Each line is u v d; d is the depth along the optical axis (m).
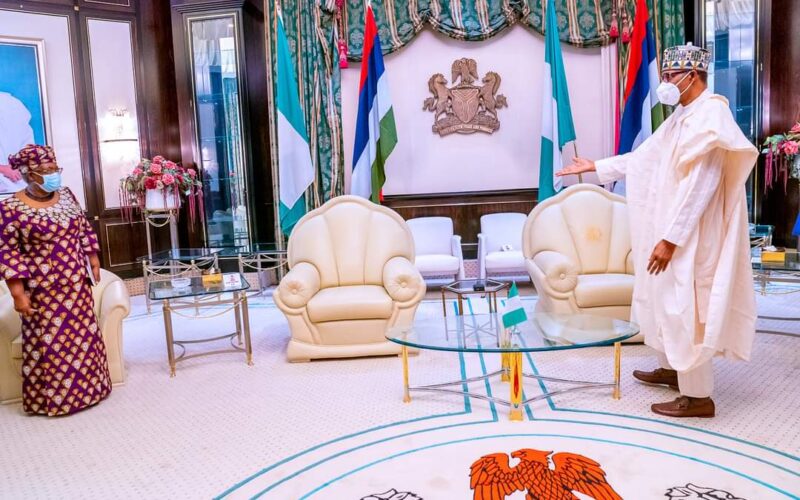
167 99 7.02
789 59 5.95
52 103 6.40
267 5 6.46
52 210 3.28
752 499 2.18
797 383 3.31
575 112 6.41
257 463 2.65
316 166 6.51
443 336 3.11
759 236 5.31
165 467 2.66
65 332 3.31
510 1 6.23
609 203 4.61
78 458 2.80
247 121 6.68
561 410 3.08
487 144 6.50
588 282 4.10
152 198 6.00
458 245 5.74
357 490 2.36
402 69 6.50
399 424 2.99
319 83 6.43
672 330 2.75
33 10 6.27
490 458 2.57
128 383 3.82
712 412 2.90
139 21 6.84
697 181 2.64
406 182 6.61
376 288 4.32
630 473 2.40
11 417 3.35
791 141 4.99
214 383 3.76
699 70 2.78
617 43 6.18
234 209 6.83
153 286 4.14
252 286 6.81
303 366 4.02
